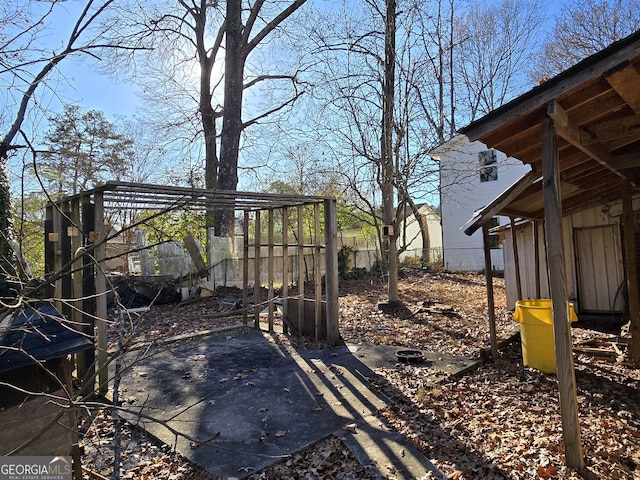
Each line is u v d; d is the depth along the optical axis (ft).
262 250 45.11
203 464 9.51
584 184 16.80
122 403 13.25
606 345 17.63
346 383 14.73
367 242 59.52
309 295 36.06
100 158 40.65
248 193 17.34
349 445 10.16
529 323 15.49
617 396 12.43
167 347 20.54
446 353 18.22
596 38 51.13
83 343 7.15
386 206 30.58
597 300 24.06
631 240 15.43
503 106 8.82
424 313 28.14
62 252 15.78
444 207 60.95
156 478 9.11
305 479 8.85
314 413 12.19
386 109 28.73
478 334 21.63
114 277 31.68
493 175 56.80
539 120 9.18
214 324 26.05
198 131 56.03
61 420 7.15
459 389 13.78
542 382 13.98
